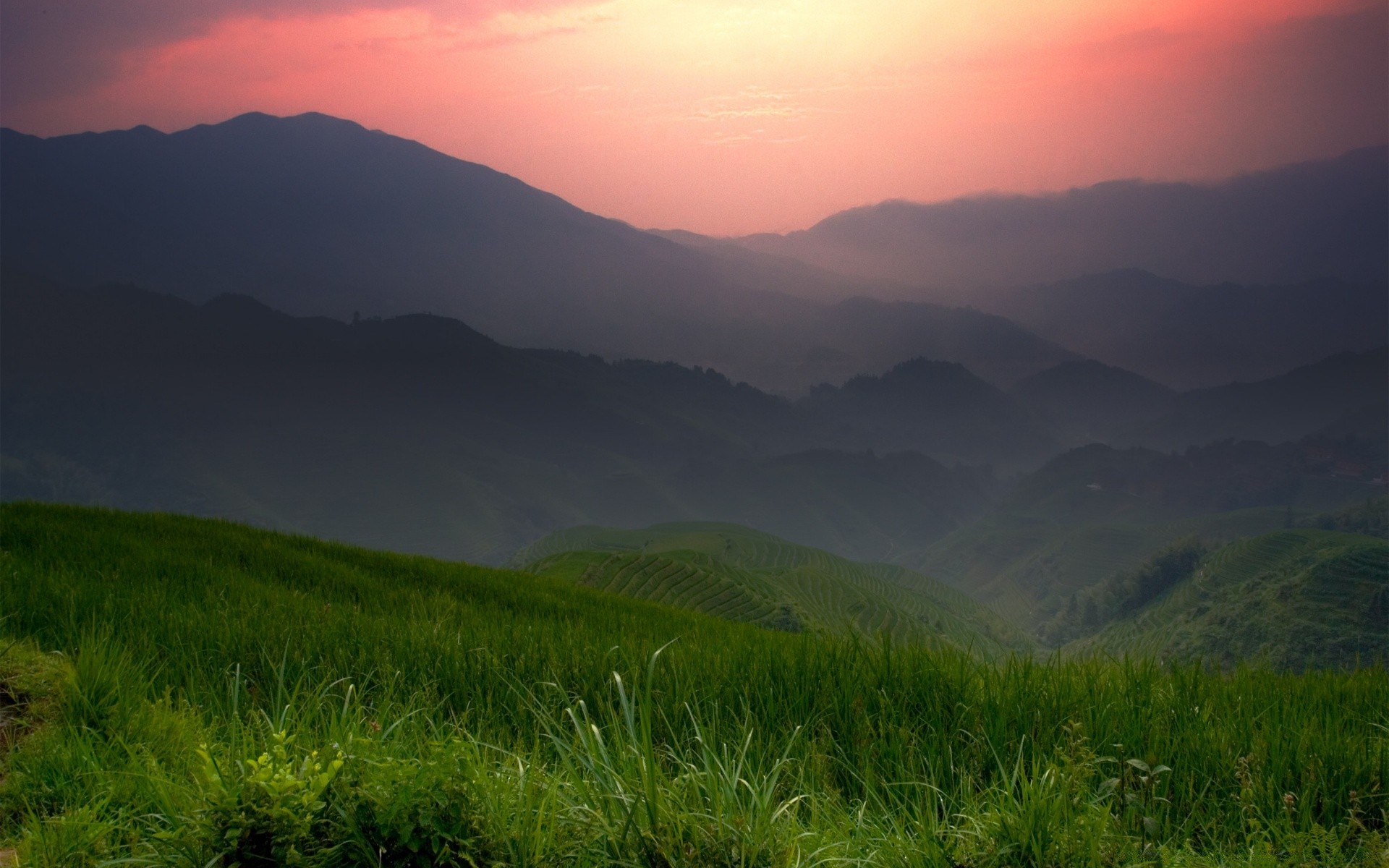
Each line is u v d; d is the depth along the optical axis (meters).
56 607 8.57
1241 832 4.50
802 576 146.12
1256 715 5.91
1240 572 169.62
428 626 8.68
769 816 3.87
